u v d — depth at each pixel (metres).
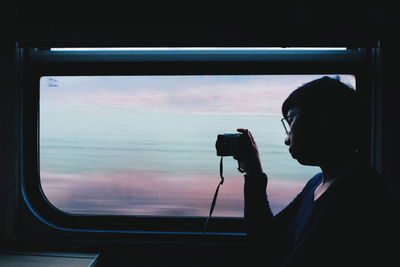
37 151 1.61
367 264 0.74
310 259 0.80
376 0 1.39
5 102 1.54
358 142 0.86
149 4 1.46
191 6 1.45
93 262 1.44
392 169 1.44
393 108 1.44
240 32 1.44
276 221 1.12
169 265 1.54
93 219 1.60
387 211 0.76
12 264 1.41
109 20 1.47
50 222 1.61
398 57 1.42
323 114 0.85
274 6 1.43
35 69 1.57
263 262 1.09
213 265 1.53
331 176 0.88
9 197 1.55
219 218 1.57
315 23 1.41
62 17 1.48
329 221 0.80
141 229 1.59
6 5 1.49
